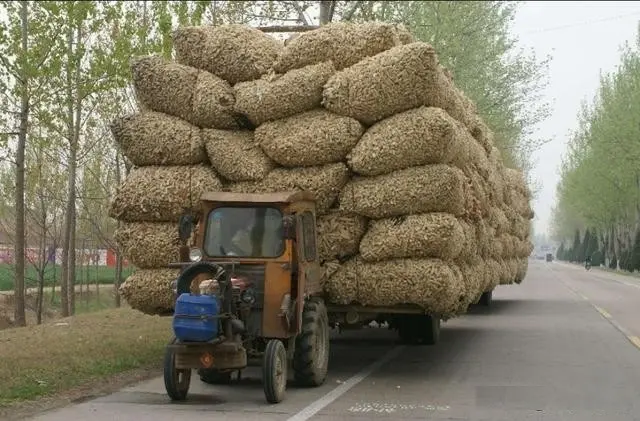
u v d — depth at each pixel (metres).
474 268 15.67
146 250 12.97
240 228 11.95
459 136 13.27
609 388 12.37
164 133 13.00
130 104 25.98
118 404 10.88
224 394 11.77
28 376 11.88
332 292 12.89
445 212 12.51
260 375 13.61
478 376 13.56
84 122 25.25
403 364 15.04
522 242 28.09
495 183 20.09
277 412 10.37
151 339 16.56
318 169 12.77
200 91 13.02
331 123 12.64
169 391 10.97
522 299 34.53
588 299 34.41
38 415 10.05
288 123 12.87
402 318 17.19
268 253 11.72
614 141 63.19
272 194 11.92
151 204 12.85
